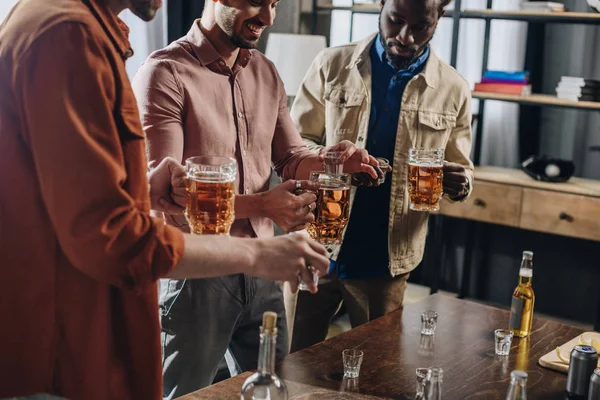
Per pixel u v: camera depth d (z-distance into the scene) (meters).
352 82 2.76
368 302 2.75
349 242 2.70
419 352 1.90
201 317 2.07
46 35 1.12
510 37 4.66
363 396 1.62
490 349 1.95
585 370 1.66
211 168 1.39
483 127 4.84
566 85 4.14
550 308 4.65
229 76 2.11
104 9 1.25
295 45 4.19
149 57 2.02
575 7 4.41
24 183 1.21
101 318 1.27
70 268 1.25
